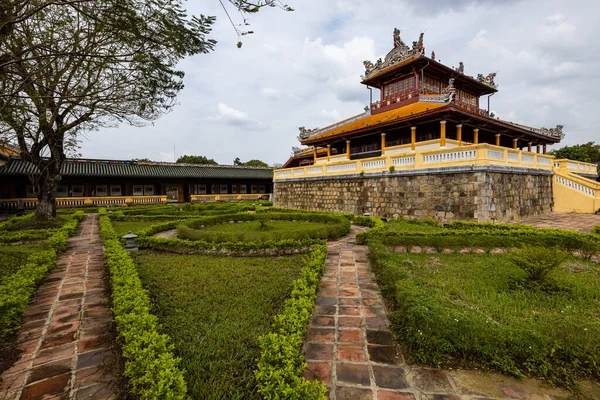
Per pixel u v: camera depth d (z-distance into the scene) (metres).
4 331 4.15
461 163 12.89
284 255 8.45
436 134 19.44
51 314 5.00
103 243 10.59
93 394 3.05
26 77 5.41
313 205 21.19
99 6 5.07
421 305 3.95
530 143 27.39
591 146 39.28
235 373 3.19
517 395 2.99
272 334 3.34
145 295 4.64
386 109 25.17
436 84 24.69
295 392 2.51
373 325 4.45
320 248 7.90
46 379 3.30
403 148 19.67
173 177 33.69
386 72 24.47
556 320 3.68
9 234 11.44
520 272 6.30
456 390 3.06
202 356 3.49
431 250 8.73
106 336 4.25
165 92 7.29
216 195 37.84
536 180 15.94
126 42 5.63
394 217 15.57
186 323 4.31
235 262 7.64
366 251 8.91
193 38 5.62
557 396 2.98
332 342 3.98
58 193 28.47
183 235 10.54
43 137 13.88
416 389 3.08
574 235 8.23
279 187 24.69
